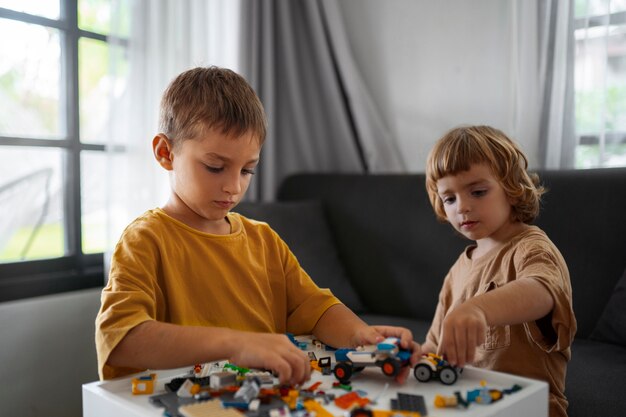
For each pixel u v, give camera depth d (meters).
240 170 0.89
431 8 2.16
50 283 1.63
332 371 0.75
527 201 1.14
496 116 2.04
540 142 1.90
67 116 1.70
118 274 0.81
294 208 1.99
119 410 0.66
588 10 1.79
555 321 0.87
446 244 1.81
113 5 1.69
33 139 1.62
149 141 1.76
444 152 1.13
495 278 1.06
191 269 0.89
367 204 2.01
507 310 0.80
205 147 0.86
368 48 2.32
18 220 1.61
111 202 1.69
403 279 1.89
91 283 1.73
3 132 1.57
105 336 0.74
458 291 1.17
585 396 1.17
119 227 1.72
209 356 0.70
